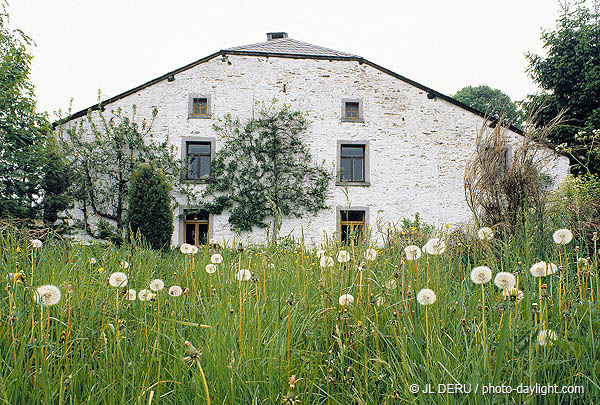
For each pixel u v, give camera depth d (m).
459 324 1.95
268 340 1.96
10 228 3.32
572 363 1.75
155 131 15.02
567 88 18.00
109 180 14.30
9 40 10.84
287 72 15.89
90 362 1.77
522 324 1.83
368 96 16.02
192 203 14.76
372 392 1.68
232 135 15.32
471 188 5.04
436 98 16.11
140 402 1.42
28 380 1.55
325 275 2.79
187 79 15.43
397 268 2.65
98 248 3.93
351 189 15.39
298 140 15.41
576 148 7.06
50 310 2.00
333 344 2.00
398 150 15.80
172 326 2.09
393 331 1.98
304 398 1.62
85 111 14.70
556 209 4.15
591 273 2.30
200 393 1.58
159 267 4.03
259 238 14.61
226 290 2.67
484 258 3.30
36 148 9.89
